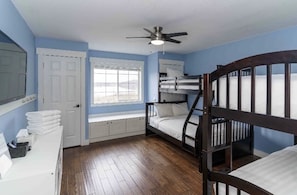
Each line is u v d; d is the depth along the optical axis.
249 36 3.31
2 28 1.68
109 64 4.75
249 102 1.28
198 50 4.61
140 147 3.74
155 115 4.61
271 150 3.06
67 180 2.44
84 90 3.83
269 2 2.00
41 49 3.38
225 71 1.36
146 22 2.61
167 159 3.13
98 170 2.73
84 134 3.85
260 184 1.32
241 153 3.15
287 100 1.03
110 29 2.92
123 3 2.02
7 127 1.81
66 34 3.20
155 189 2.24
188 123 3.41
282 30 2.88
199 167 2.72
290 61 0.99
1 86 1.39
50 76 3.51
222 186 1.43
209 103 1.48
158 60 4.76
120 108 4.98
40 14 2.32
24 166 1.40
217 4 2.04
